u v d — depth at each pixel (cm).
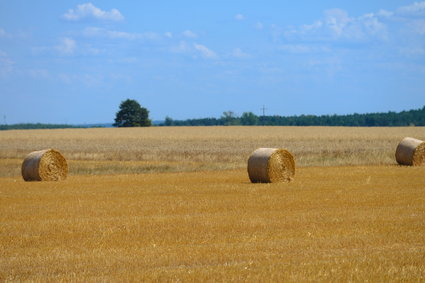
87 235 2552
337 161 6819
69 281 1812
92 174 5994
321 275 1834
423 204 3362
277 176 4722
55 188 4488
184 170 6272
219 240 2416
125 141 11800
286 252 2184
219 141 11225
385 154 7506
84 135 14888
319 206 3319
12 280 1847
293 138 11912
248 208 3278
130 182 4881
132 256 2145
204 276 1838
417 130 16625
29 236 2536
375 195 3766
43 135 15150
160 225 2758
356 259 2039
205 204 3453
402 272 1859
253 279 1797
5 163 7706
